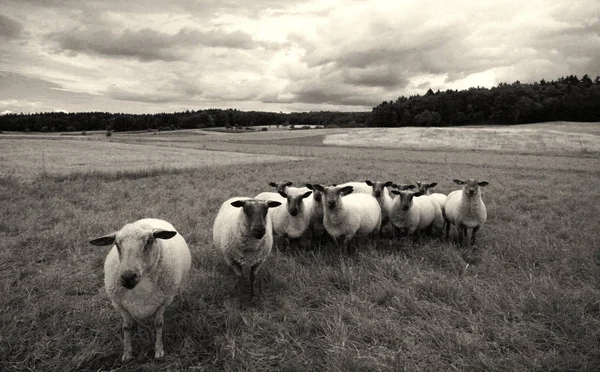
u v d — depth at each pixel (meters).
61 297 5.86
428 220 10.17
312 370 4.27
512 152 50.84
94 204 12.41
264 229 5.66
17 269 6.87
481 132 71.75
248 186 18.00
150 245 4.20
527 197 15.72
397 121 120.19
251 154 46.59
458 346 4.49
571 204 13.41
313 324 5.13
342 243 8.82
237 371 4.28
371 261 7.23
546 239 8.44
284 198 9.49
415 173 26.31
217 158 39.62
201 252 7.83
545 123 97.75
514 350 4.55
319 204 9.03
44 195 13.99
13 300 5.59
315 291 6.07
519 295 5.58
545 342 4.65
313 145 67.62
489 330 4.84
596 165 33.03
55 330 4.94
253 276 6.23
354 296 5.78
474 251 8.49
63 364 4.34
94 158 36.56
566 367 4.09
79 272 6.84
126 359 4.46
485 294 5.72
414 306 5.40
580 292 5.69
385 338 4.76
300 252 8.28
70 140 70.44
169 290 4.59
